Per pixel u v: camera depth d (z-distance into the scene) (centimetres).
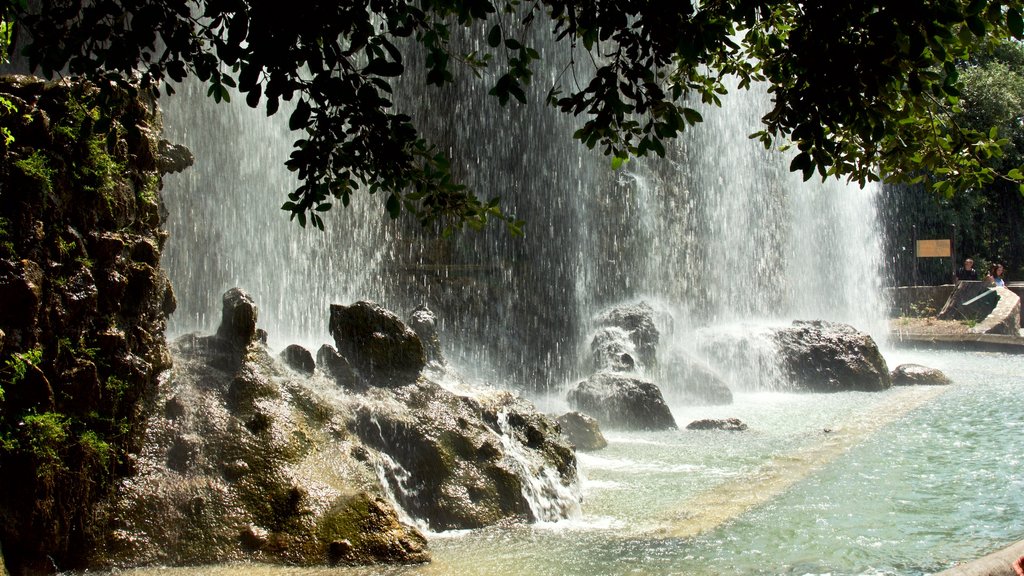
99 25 395
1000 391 1452
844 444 1023
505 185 1741
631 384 1191
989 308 2461
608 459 957
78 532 527
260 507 582
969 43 393
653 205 1880
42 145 540
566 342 1616
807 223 2633
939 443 1016
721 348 1611
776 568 570
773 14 556
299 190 430
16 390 494
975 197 3422
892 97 452
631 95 418
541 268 1703
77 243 552
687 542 632
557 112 1762
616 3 396
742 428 1144
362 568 548
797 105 404
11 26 551
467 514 676
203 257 1301
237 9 362
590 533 657
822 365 1566
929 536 647
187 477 589
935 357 2030
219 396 658
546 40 1736
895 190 3312
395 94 1672
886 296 2814
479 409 791
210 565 541
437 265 1606
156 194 671
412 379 793
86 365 537
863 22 381
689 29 398
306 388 705
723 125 2212
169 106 1275
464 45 1717
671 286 1911
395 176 454
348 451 670
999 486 799
